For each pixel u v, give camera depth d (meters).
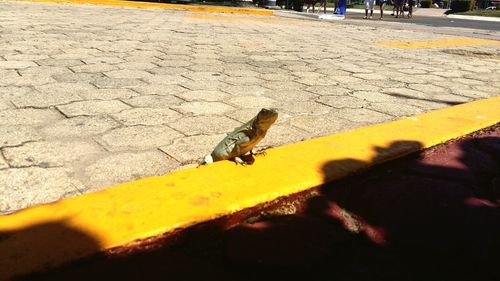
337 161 1.12
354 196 1.05
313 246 0.84
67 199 0.85
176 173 0.99
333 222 0.93
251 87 1.98
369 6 9.77
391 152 1.19
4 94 1.62
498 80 2.49
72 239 0.74
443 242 0.88
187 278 0.73
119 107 1.53
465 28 7.49
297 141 1.30
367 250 0.85
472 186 1.12
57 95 1.64
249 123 1.01
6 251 0.70
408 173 1.19
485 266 0.82
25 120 1.34
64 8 6.23
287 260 0.80
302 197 1.00
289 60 2.84
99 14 5.66
